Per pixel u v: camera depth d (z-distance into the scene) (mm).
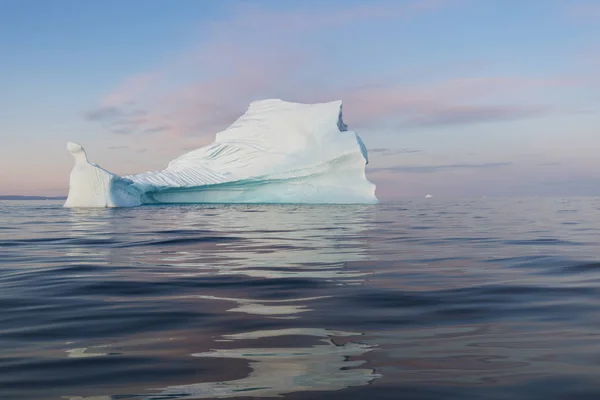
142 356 4320
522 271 9039
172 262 10242
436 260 10531
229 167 50375
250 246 13266
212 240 14844
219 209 38125
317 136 49000
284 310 6078
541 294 6980
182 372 3912
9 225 21922
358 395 3434
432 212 36625
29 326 5375
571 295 6906
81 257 11102
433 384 3617
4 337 4953
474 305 6309
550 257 10953
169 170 51719
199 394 3463
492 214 33594
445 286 7594
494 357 4223
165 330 5195
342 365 4055
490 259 10695
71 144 40219
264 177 48125
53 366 4062
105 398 3396
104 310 6117
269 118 52094
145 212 33469
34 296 6969
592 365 3996
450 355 4293
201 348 4547
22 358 4273
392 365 4047
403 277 8406
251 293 7125
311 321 5535
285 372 3898
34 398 3400
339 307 6230
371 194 48500
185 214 30719
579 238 15625
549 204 61469
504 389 3508
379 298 6742
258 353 4387
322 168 47938
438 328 5211
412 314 5848
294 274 8727
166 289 7441
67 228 19953
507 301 6539
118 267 9602
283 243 14016
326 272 8945
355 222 23578
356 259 10672
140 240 14906
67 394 3471
